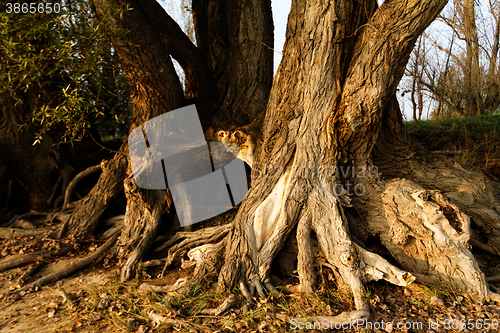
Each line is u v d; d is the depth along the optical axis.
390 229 4.45
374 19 4.56
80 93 4.90
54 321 3.75
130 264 5.00
